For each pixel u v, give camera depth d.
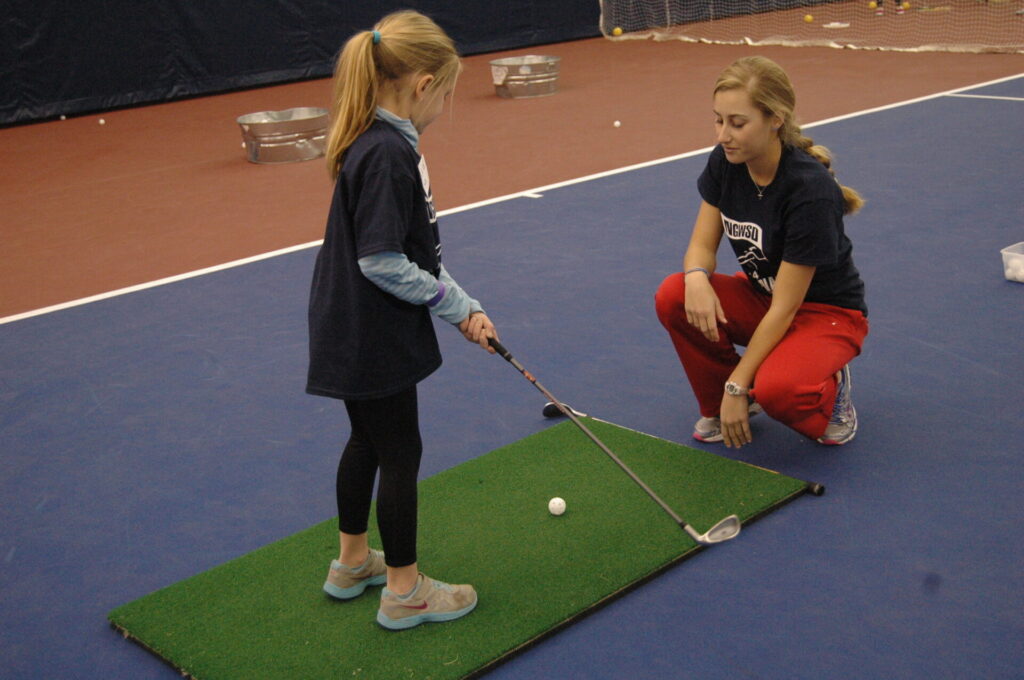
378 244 1.98
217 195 6.95
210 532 2.79
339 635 2.28
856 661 2.09
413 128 2.13
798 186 2.66
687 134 7.71
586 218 5.59
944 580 2.33
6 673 2.27
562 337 3.94
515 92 10.16
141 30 11.14
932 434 3.00
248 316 4.47
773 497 2.69
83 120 10.68
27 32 10.46
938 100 8.12
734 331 3.07
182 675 2.20
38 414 3.61
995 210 5.09
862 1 15.61
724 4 15.36
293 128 7.88
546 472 2.93
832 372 2.79
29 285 5.20
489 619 2.29
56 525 2.89
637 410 3.32
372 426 2.19
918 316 3.84
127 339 4.30
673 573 2.45
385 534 2.21
